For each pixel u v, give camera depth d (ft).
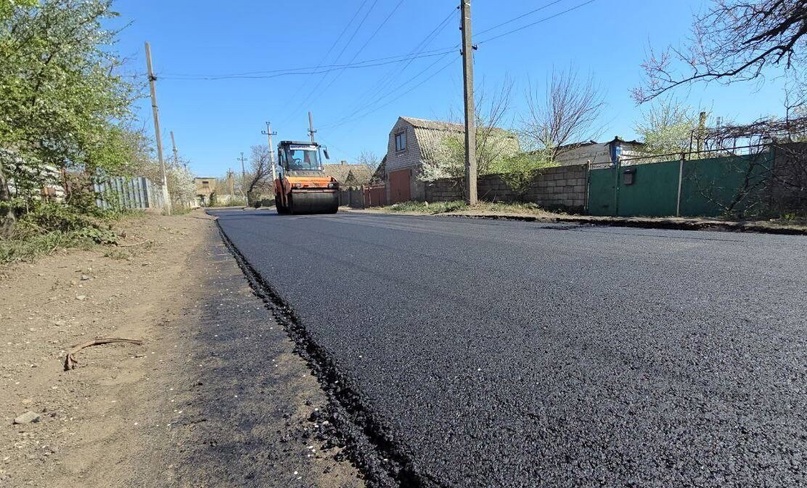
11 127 15.85
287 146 55.01
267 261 16.75
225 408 5.51
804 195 22.38
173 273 15.38
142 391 6.11
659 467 3.78
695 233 20.02
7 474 4.30
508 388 5.39
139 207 44.70
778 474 3.60
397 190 76.69
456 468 3.97
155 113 57.62
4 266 12.94
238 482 4.06
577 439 4.26
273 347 7.59
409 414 4.95
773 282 9.89
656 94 29.01
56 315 9.78
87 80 19.80
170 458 4.51
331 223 36.17
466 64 42.55
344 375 6.10
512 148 53.98
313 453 4.47
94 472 4.33
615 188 32.60
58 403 5.82
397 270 13.42
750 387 5.09
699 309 8.07
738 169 25.12
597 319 7.77
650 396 5.00
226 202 188.65
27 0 14.02
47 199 20.61
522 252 15.75
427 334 7.49
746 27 24.25
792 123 22.77
